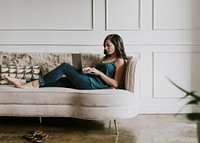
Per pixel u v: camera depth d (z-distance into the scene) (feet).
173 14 12.17
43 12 12.08
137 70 9.50
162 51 12.22
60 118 11.30
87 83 9.81
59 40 12.12
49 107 9.34
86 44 12.14
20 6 12.03
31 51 12.12
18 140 8.22
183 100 12.30
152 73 12.28
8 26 12.05
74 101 9.24
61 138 8.47
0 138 8.42
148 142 8.14
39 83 9.89
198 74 12.31
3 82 10.55
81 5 12.12
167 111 12.37
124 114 9.00
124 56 10.23
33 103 9.35
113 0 12.10
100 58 10.89
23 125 10.12
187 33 12.21
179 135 8.86
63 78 10.44
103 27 12.16
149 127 9.90
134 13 12.16
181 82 12.32
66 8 12.10
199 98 2.65
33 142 8.02
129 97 9.06
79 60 11.15
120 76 9.93
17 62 11.00
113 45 10.10
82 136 8.71
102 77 9.76
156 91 12.32
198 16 12.19
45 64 11.04
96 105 8.91
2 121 10.74
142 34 12.20
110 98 8.84
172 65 12.28
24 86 9.67
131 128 9.76
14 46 12.09
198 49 12.25
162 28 12.17
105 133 9.09
